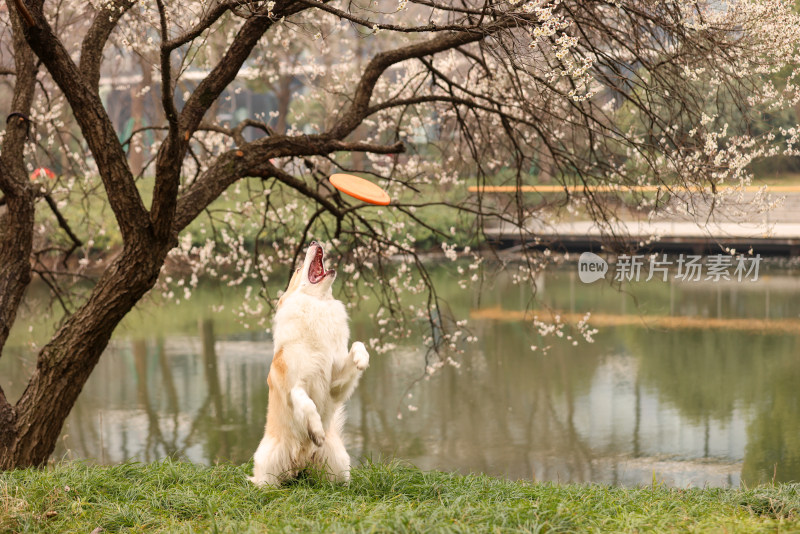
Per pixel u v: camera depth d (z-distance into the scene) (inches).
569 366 600.1
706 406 488.4
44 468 249.3
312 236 522.9
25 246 318.0
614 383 550.6
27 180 319.9
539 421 472.7
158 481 209.6
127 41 339.9
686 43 295.1
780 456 397.4
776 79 370.0
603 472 383.9
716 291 837.8
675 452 409.4
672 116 316.8
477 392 541.0
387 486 206.7
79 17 417.1
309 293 208.4
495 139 442.0
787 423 450.0
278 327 206.8
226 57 277.0
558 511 167.3
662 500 197.0
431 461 408.2
